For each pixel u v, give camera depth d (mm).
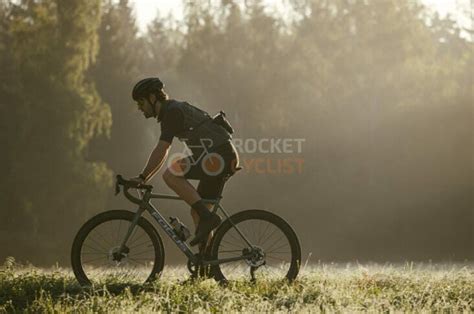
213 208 18859
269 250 18812
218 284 18094
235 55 147625
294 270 18703
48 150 100875
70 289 18219
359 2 137750
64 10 105125
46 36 104875
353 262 108875
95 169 103562
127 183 18391
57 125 100812
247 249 18719
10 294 17875
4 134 101062
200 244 18688
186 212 113625
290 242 18734
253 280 18625
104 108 105438
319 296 16641
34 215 99938
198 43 149125
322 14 148500
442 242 121188
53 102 101062
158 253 18688
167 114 18453
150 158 18406
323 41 145875
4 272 21156
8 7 119688
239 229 18812
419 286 19438
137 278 18812
